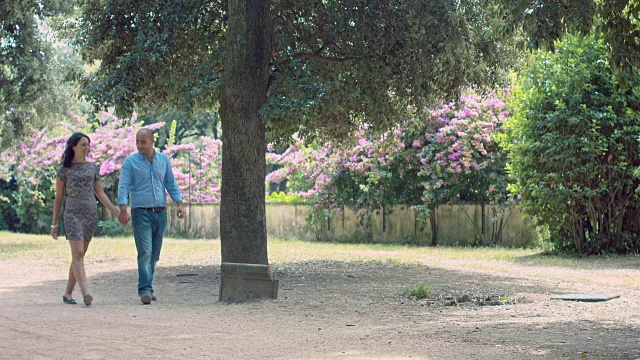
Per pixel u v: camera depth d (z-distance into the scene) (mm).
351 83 12477
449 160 22109
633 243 17859
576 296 9219
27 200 33500
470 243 22609
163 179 9328
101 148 31391
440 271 13078
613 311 7898
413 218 23641
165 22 11844
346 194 24594
